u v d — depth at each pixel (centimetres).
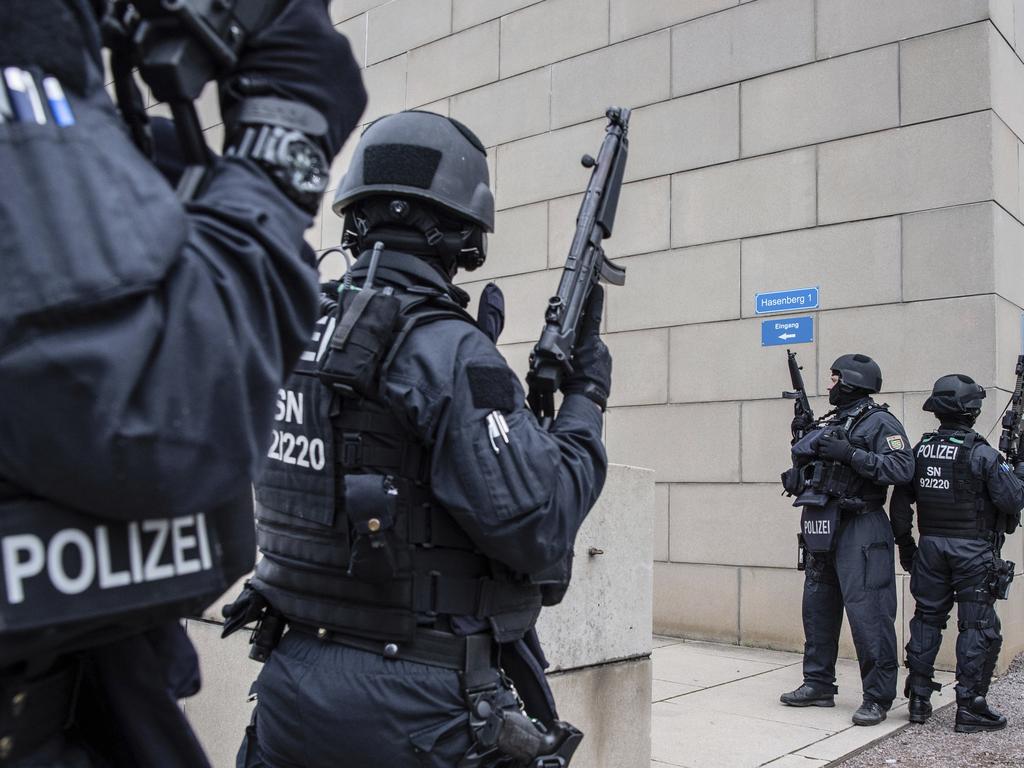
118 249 85
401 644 169
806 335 716
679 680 607
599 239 211
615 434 806
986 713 514
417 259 189
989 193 652
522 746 172
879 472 522
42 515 86
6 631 83
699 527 755
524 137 896
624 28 841
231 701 369
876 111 704
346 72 120
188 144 108
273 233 104
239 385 94
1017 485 523
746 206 757
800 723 509
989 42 662
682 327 779
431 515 170
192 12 101
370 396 172
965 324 653
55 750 101
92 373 82
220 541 106
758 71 762
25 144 85
